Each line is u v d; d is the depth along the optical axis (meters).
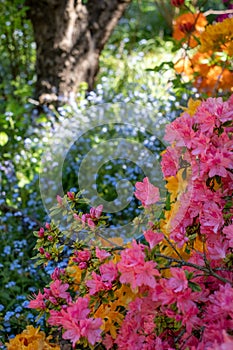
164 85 5.03
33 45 5.94
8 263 3.37
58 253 2.34
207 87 4.29
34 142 4.26
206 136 2.19
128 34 7.19
